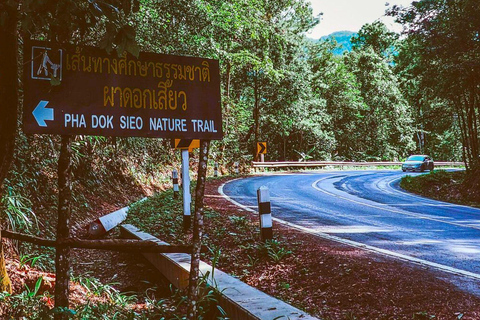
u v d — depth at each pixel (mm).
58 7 3105
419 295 5309
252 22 22375
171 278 6422
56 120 3541
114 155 17516
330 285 5844
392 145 57406
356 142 54594
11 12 3498
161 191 19984
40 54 3490
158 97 3938
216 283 5195
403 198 18828
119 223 11477
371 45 57250
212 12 15898
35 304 4812
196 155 30000
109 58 3760
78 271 7469
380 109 53969
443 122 28953
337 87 51031
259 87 39156
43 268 6730
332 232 9961
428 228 10797
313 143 49188
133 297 6176
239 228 9805
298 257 7195
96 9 2984
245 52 28906
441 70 21531
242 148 43375
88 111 3660
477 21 19828
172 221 10828
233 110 33688
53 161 11500
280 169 39062
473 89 22203
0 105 4047
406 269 6477
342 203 15969
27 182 9586
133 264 8078
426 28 20969
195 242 3947
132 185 17688
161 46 14312
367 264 6664
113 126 3742
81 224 11047
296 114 41531
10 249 6789
